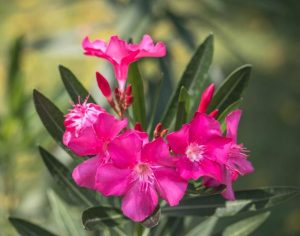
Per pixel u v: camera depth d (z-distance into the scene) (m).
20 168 0.72
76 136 0.43
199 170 0.42
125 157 0.43
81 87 0.48
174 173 0.43
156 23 0.84
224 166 0.43
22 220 0.51
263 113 1.45
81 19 1.57
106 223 0.46
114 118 0.43
